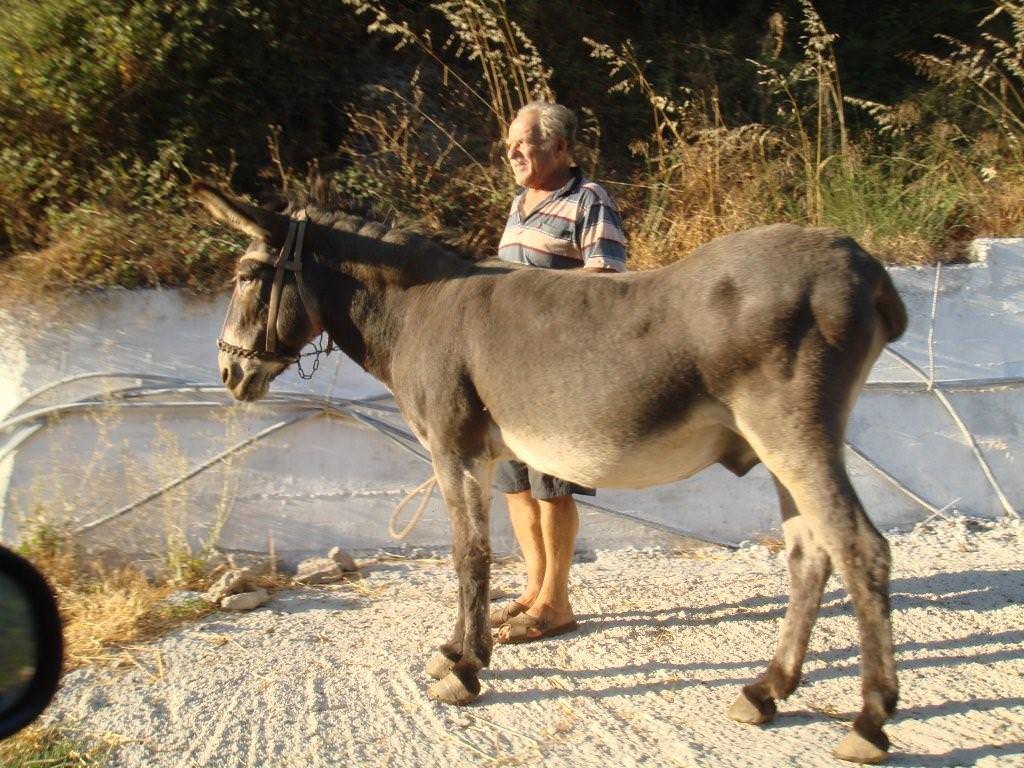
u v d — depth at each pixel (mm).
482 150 7992
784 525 4309
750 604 5324
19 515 5676
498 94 7785
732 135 7684
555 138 4777
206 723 4203
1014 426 6562
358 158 7547
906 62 9617
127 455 5820
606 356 4031
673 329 3953
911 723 4121
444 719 4238
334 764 3906
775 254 3887
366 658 4781
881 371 6484
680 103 8578
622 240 4805
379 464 6074
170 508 5797
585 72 8578
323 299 4699
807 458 3797
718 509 6320
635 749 3971
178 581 5617
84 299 5922
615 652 4820
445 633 5020
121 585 5508
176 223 6453
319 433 6008
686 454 4117
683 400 3975
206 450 5906
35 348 5914
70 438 5781
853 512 3766
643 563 6039
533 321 4203
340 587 5680
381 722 4215
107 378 5914
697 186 7598
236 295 4754
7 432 5785
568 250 4820
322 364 6066
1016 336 6609
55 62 6961
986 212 7305
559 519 4914
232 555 5863
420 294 4566
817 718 4211
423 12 8703
